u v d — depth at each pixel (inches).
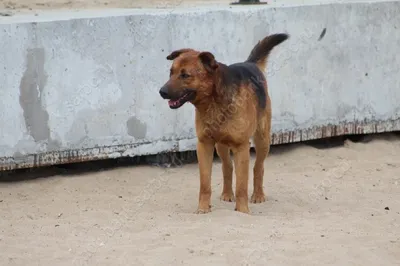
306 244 295.6
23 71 386.6
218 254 284.4
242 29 433.1
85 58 398.3
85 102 400.8
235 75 331.3
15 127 388.5
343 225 323.9
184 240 299.3
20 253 290.2
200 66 319.0
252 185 396.8
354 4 460.4
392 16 471.5
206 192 341.7
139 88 411.5
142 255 284.2
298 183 397.7
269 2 477.1
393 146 472.4
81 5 524.4
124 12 426.0
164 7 470.6
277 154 452.4
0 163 387.9
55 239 306.5
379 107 475.8
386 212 347.9
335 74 460.1
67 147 400.2
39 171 414.0
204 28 423.8
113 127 408.5
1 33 381.1
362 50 466.0
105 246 295.3
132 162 430.6
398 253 288.8
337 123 464.8
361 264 277.9
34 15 429.1
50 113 394.3
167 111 419.5
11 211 348.8
